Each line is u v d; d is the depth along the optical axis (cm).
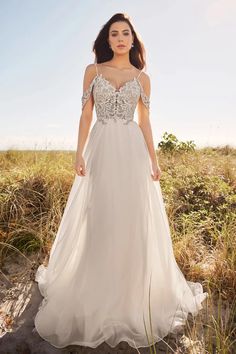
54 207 474
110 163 291
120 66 314
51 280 324
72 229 311
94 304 276
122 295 281
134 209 287
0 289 349
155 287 300
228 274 355
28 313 312
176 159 825
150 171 313
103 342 272
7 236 423
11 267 388
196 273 382
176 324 294
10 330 287
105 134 297
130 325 279
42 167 579
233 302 328
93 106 317
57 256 325
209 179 637
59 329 272
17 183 520
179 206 531
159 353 265
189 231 450
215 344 274
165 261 309
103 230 283
